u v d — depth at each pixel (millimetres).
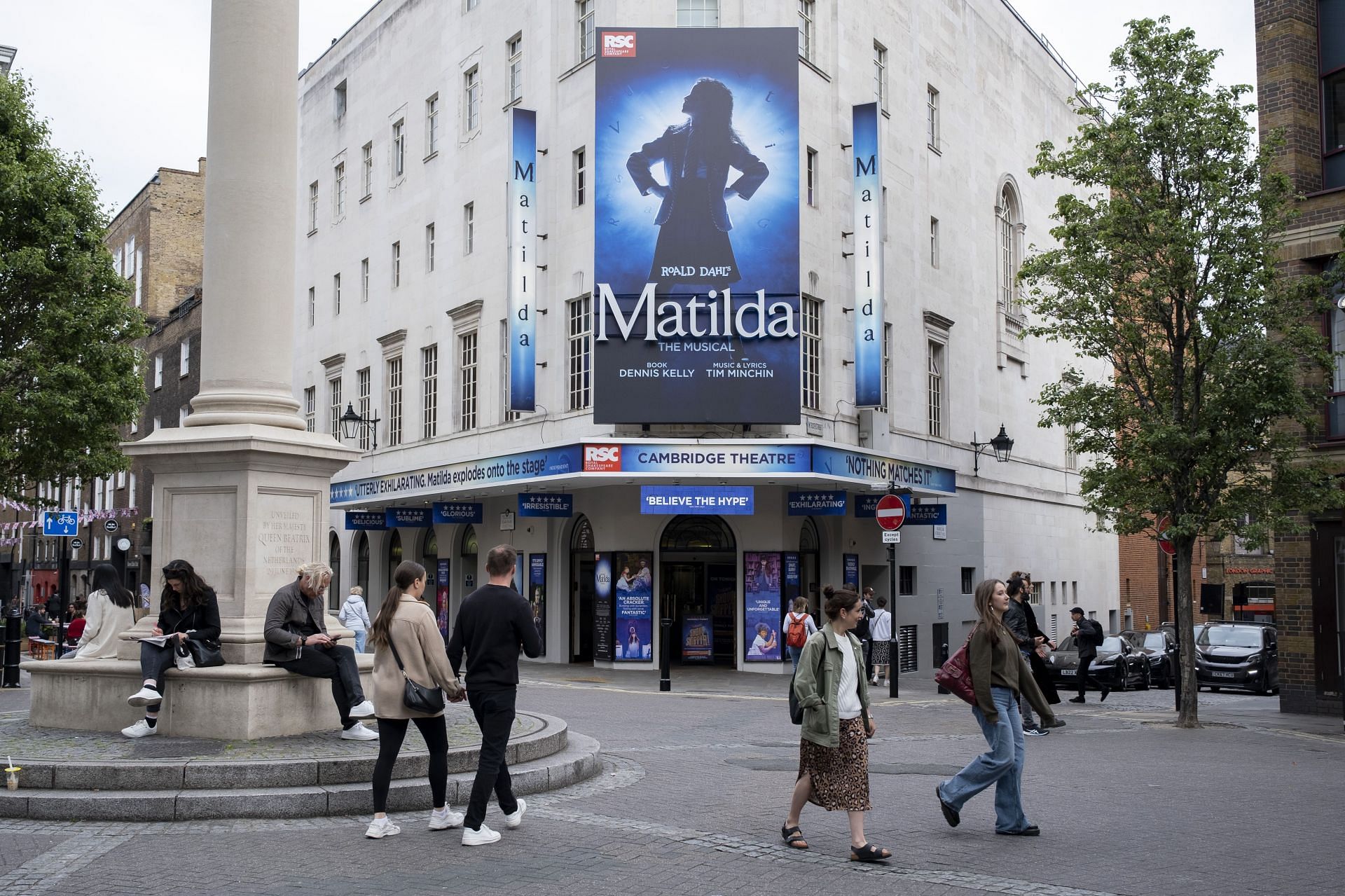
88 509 60719
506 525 28859
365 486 32469
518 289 26641
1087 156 19125
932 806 9555
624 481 24344
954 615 32188
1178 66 18750
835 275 26734
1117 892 6738
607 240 24094
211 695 10312
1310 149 20703
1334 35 20734
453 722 12070
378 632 8086
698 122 24297
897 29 30844
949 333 32719
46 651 29859
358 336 37000
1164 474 18453
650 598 25625
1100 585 42688
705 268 24000
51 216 26219
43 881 6699
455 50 32438
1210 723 17812
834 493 24281
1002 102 37469
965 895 6656
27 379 26781
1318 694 19828
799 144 24375
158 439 11359
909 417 30156
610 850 7664
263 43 11844
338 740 10266
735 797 9750
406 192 34625
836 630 7758
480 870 7094
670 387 23734
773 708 17938
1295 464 19438
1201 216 18531
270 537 11258
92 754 9344
